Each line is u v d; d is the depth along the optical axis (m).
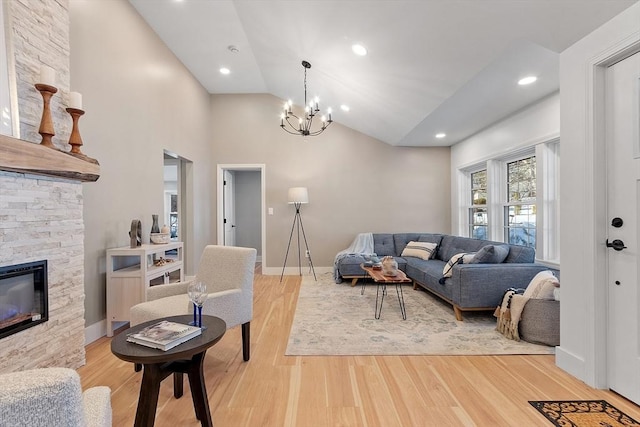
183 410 1.72
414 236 5.55
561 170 2.17
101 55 2.82
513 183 4.25
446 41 2.59
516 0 1.98
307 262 5.88
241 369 2.19
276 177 5.85
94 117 2.72
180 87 4.51
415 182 5.95
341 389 1.93
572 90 2.07
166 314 2.06
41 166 1.81
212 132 5.80
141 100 3.49
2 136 1.57
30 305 1.89
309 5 2.82
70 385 0.60
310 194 5.88
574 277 2.07
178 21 3.63
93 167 2.28
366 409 1.73
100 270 2.78
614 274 1.87
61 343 2.05
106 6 2.89
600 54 1.86
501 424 1.60
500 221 4.43
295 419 1.64
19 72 1.83
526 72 2.80
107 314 2.75
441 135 5.06
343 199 5.91
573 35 2.00
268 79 5.06
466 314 3.41
